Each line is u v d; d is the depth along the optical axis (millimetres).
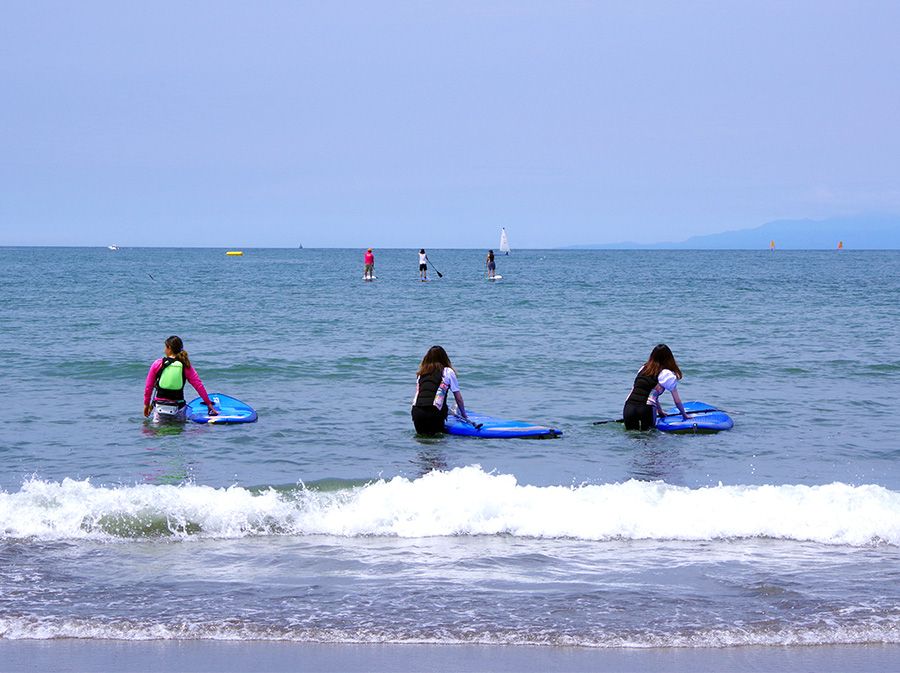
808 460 23516
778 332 54906
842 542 16938
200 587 14188
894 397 32844
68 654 11820
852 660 11891
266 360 40219
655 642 12336
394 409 29922
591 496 18359
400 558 15680
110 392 32031
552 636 12469
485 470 22219
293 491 18922
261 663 11617
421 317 64000
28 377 34812
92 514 17078
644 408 26672
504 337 50906
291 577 14695
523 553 16031
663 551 16266
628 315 67000
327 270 173625
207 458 22984
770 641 12414
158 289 99062
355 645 12195
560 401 31812
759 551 16344
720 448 24875
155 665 11516
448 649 12086
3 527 16578
